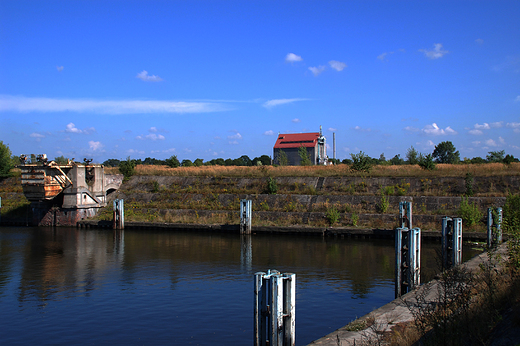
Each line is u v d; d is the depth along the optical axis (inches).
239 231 1528.1
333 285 816.9
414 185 1684.3
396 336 414.9
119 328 598.5
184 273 930.7
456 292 469.7
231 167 2217.0
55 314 661.9
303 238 1427.2
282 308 431.2
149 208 1834.4
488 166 1796.3
